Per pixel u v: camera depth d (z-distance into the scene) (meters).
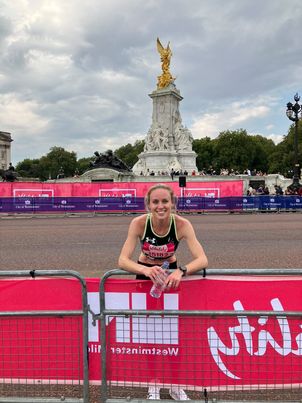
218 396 4.96
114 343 4.95
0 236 20.64
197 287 4.81
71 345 4.98
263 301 4.79
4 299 5.04
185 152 77.94
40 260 13.13
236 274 4.66
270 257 13.10
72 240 18.50
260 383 4.85
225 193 40.97
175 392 4.91
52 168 171.12
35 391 5.12
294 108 43.47
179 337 4.86
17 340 5.05
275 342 4.81
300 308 4.79
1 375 5.11
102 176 74.69
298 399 4.80
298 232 20.80
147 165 77.38
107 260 12.93
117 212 40.97
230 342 4.83
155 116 79.00
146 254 5.02
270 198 40.22
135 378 4.94
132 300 4.88
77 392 5.10
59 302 4.98
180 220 4.92
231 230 22.20
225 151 130.00
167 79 78.44
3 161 157.75
